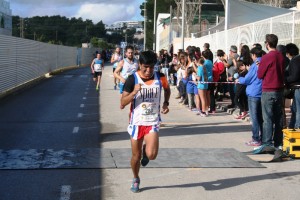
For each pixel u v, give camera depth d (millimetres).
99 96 20469
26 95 20969
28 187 6703
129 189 6637
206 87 14039
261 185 6887
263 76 8859
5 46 21438
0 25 57844
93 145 9617
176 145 9641
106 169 7672
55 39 129625
